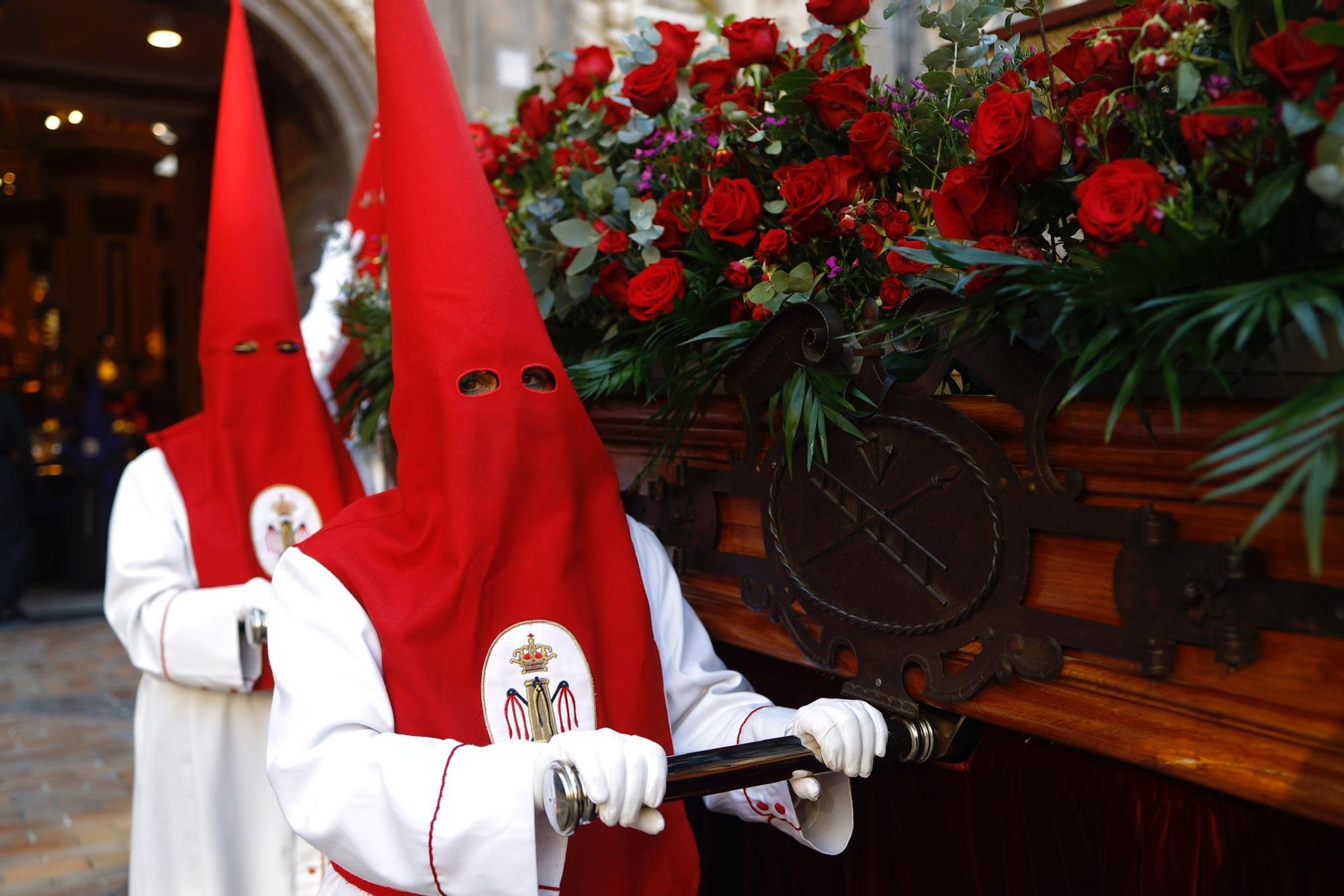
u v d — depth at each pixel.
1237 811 1.00
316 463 2.27
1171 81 0.92
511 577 1.26
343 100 5.30
